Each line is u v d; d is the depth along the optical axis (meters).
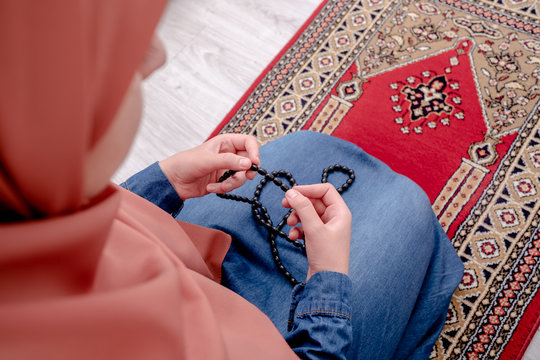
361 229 0.85
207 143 0.76
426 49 1.52
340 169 0.94
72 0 0.19
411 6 1.60
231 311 0.51
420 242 0.87
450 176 1.33
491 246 1.22
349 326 0.59
